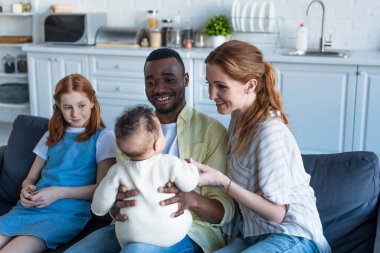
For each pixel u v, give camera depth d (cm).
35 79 457
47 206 210
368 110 367
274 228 162
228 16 442
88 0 481
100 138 219
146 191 158
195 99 409
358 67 362
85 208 214
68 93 214
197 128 192
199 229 177
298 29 407
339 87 370
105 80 433
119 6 474
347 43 420
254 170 165
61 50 438
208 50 418
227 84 165
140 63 418
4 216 207
